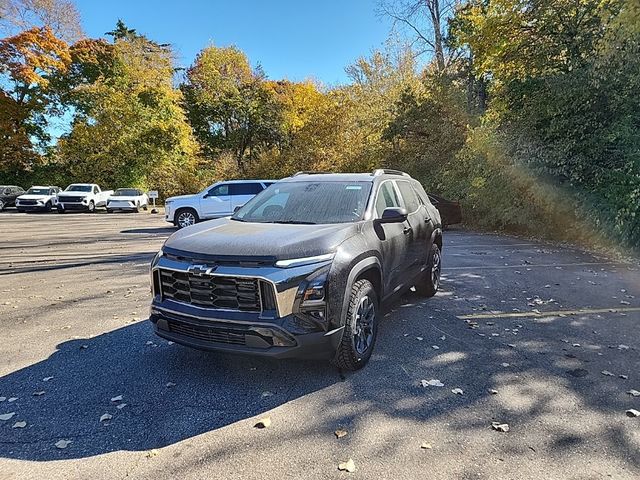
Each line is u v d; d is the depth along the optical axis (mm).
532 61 12867
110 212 26875
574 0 11805
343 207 4621
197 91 40250
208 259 3553
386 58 29359
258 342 3361
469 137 15219
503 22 12961
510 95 12688
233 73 41031
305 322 3441
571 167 11258
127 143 32906
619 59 9828
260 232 3951
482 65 14266
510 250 10836
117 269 8820
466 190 15258
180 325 3650
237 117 40188
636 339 4691
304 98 40750
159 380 3805
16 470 2631
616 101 10242
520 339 4703
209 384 3719
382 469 2592
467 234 14312
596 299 6246
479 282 7309
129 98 33469
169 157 34469
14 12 29797
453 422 3100
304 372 3922
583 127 10930
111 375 3914
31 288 7301
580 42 11617
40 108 33812
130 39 36562
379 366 4039
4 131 31859
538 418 3143
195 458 2725
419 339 4703
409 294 6512
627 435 2922
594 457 2689
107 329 5176
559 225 12258
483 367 4012
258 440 2908
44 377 3895
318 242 3666
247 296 3408
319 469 2598
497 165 13297
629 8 9070
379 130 23781
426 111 18906
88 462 2703
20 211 27188
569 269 8383
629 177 9570
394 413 3230
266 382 3742
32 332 5098
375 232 4379
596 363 4086
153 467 2645
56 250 11453
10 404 3426
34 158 34594
